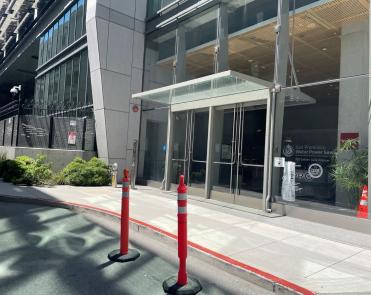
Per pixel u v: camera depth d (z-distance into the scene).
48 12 23.23
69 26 19.70
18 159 13.91
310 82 9.87
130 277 4.54
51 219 7.89
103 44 14.56
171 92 11.32
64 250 5.61
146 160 15.35
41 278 4.40
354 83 8.35
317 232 7.20
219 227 7.25
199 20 13.18
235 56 11.88
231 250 5.61
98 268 4.84
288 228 7.46
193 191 12.38
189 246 5.72
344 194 8.07
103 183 14.01
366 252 5.86
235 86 10.02
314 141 8.93
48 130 16.72
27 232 6.66
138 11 15.85
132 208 9.05
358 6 8.91
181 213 4.22
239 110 11.02
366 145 7.86
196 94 11.51
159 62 15.17
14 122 18.22
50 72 22.56
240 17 11.52
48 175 13.23
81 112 17.17
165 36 14.96
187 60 13.63
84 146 16.00
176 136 13.72
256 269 4.71
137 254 5.37
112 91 14.82
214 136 11.80
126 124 15.26
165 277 4.60
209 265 5.24
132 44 15.59
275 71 9.90
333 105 8.73
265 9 10.71
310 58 10.16
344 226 7.69
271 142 9.62
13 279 4.34
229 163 11.08
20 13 31.11
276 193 9.41
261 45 11.07
